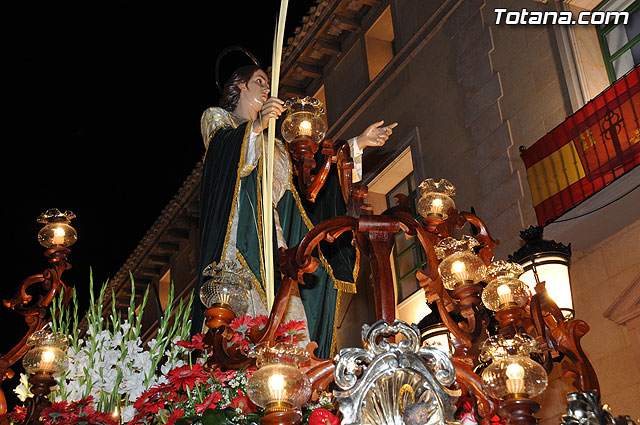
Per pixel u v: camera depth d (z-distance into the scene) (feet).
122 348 10.62
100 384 10.41
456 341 9.39
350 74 42.91
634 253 26.11
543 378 8.19
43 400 10.07
